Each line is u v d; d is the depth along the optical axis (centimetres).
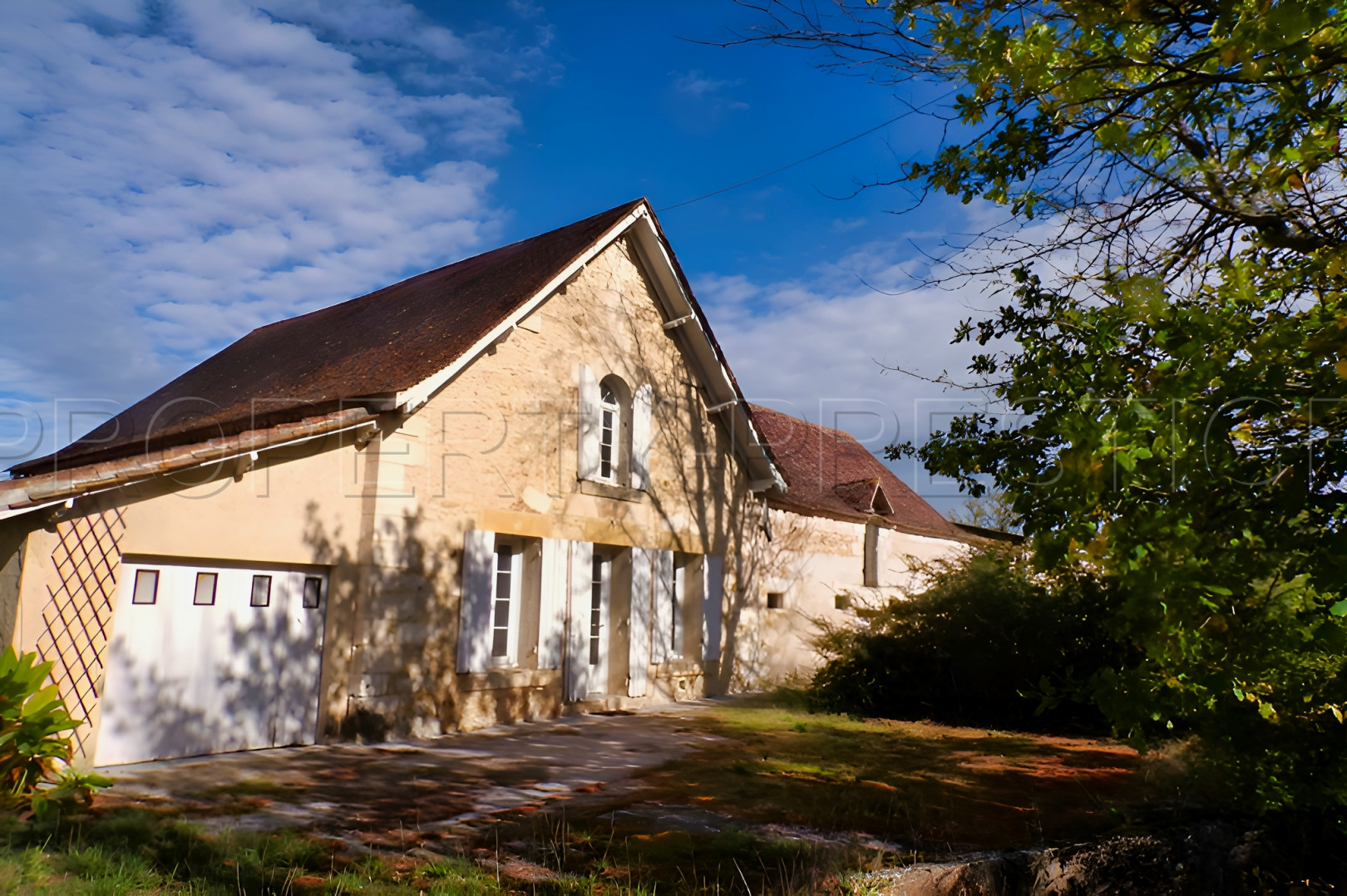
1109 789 738
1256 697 421
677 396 1395
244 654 843
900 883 454
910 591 1537
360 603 927
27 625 695
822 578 1723
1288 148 346
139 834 528
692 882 469
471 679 1019
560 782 738
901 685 1228
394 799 662
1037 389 372
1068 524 289
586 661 1184
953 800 689
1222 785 643
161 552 776
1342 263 311
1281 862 616
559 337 1177
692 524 1397
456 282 1379
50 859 470
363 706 916
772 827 586
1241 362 273
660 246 1320
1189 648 299
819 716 1176
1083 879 536
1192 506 268
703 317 1385
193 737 799
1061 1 328
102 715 739
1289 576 276
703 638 1397
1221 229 411
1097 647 1077
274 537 858
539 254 1270
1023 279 466
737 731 1038
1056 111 376
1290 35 263
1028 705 1130
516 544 1137
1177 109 351
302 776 728
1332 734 467
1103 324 334
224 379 1495
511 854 523
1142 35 344
